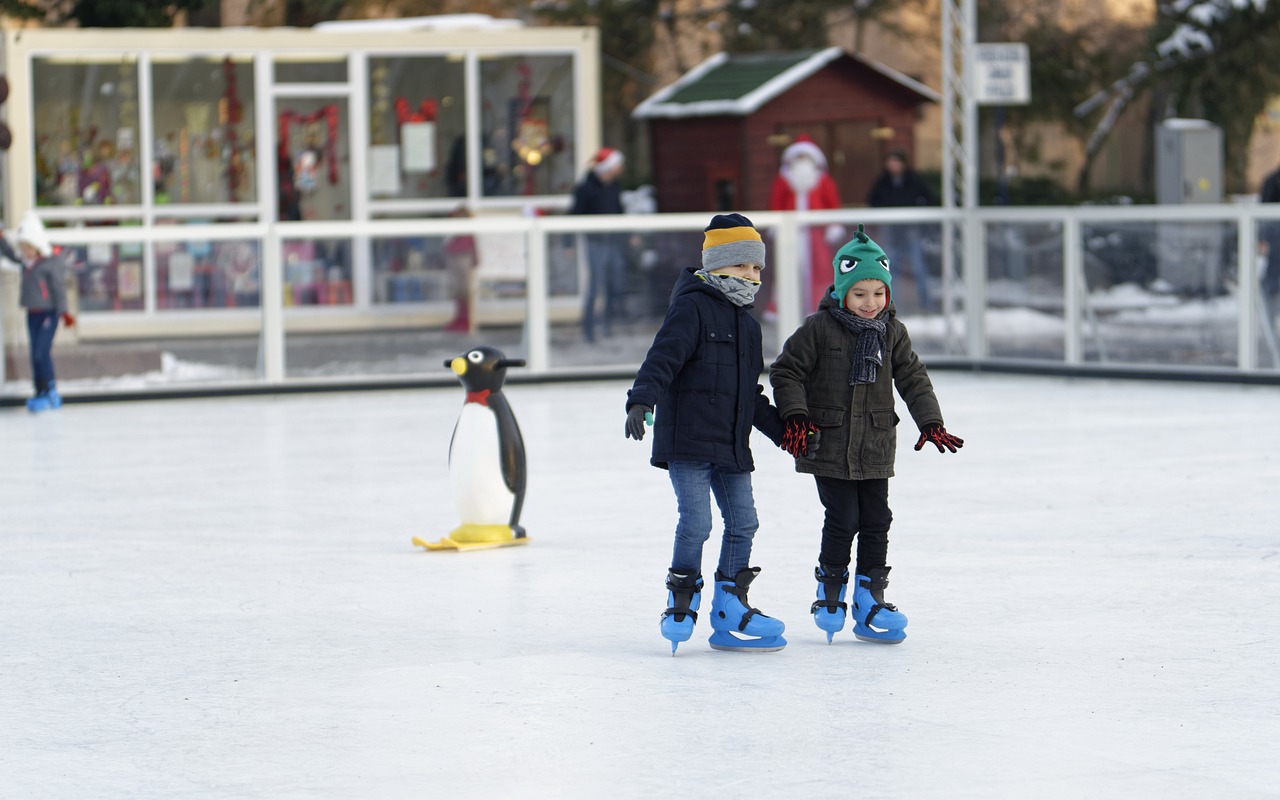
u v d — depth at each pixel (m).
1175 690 16.02
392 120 57.25
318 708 15.95
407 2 80.19
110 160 55.16
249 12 79.56
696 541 17.67
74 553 24.22
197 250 45.41
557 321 47.72
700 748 14.47
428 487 29.66
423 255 46.84
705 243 17.70
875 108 65.00
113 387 44.84
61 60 54.53
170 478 31.27
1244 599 19.80
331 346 46.41
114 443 36.50
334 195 57.09
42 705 16.25
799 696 16.06
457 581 21.78
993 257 48.72
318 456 33.88
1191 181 60.31
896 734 14.77
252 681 17.00
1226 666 16.84
